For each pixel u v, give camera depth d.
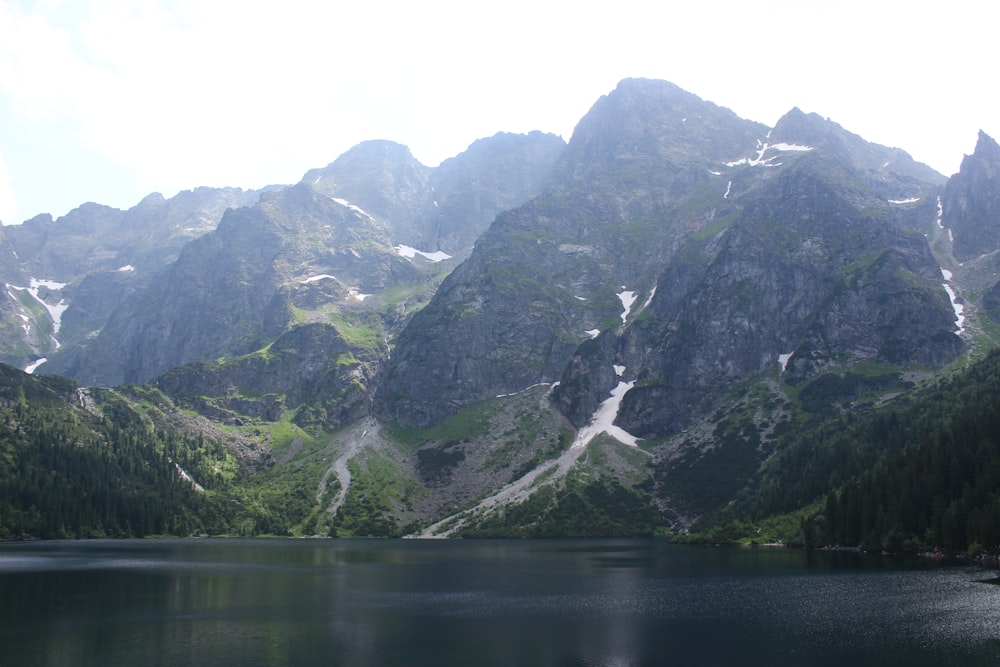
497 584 190.12
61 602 163.38
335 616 147.75
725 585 175.88
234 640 127.00
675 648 118.38
